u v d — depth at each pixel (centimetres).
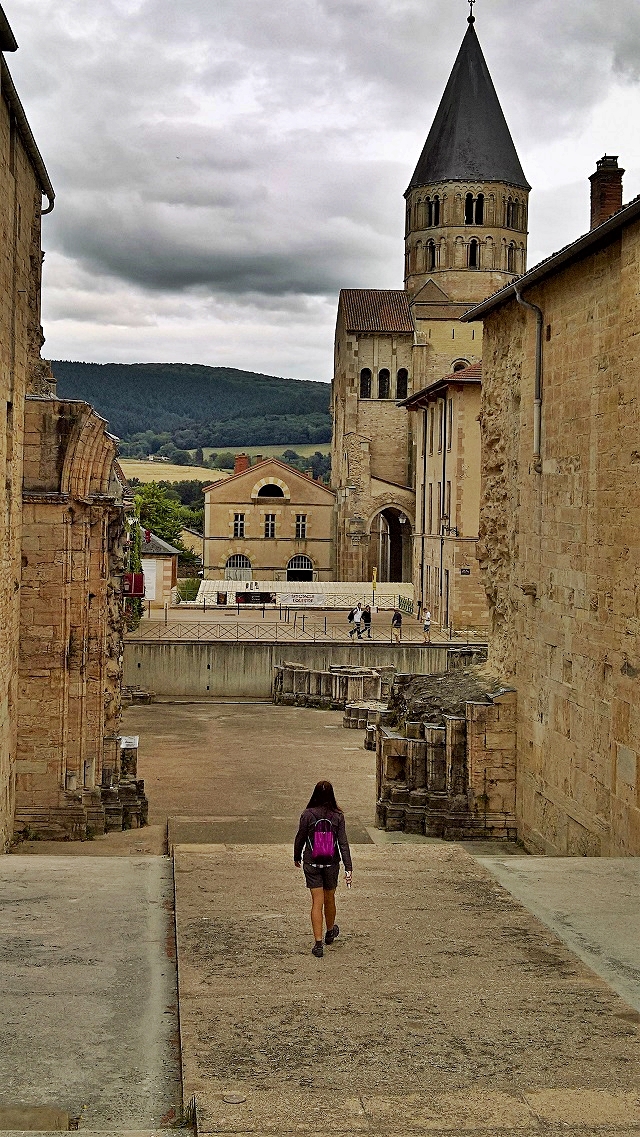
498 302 3016
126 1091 986
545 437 2702
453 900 1588
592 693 2361
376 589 8506
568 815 2486
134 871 1828
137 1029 1112
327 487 10294
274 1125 909
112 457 2725
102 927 1451
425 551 7412
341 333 10631
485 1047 1058
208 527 9850
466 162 10344
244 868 1792
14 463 2497
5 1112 938
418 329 10244
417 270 10512
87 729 2720
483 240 10344
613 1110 940
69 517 2650
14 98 2297
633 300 2120
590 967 1295
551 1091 971
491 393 3206
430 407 7319
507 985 1223
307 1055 1035
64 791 2662
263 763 3762
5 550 2380
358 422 10325
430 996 1186
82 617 2677
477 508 6359
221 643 5341
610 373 2305
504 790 2870
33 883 1711
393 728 3128
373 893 1630
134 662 5319
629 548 2136
